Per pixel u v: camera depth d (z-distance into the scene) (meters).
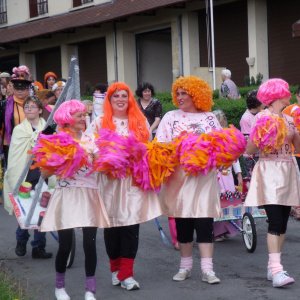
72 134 5.98
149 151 6.00
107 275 6.84
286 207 6.38
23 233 7.63
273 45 20.06
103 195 6.02
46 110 9.77
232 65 21.16
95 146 5.81
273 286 6.23
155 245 8.16
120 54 24.55
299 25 16.41
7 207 7.51
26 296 5.89
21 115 9.46
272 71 20.17
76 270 7.04
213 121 6.50
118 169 5.82
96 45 26.09
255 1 19.89
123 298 5.98
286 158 6.28
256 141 6.09
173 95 6.55
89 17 24.58
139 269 7.04
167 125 6.46
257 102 9.02
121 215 5.96
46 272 6.97
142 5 22.25
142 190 6.05
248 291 6.12
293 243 8.10
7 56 30.52
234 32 20.97
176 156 6.16
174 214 6.27
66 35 26.69
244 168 9.67
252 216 7.66
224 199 7.74
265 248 7.92
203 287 6.29
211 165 6.07
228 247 8.02
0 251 7.98
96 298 6.00
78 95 6.70
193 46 21.92
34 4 28.22
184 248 6.54
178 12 22.05
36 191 6.70
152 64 25.20
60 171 5.58
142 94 11.33
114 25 24.53
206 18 21.39
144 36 24.91
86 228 5.71
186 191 6.24
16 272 6.98
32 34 27.08
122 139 5.83
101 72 26.02
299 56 19.42
